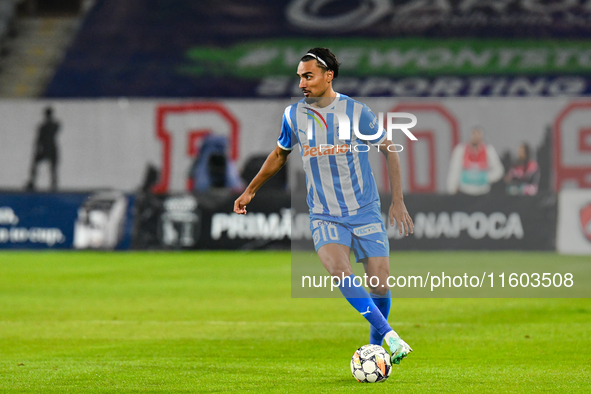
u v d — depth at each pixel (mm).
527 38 74000
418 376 14617
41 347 18312
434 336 19641
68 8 82875
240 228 48500
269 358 16781
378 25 76875
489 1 77812
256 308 25203
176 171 52906
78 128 53375
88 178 53281
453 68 70812
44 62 76000
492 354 17094
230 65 73062
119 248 48906
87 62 73812
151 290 30297
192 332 20516
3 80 73438
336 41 75312
